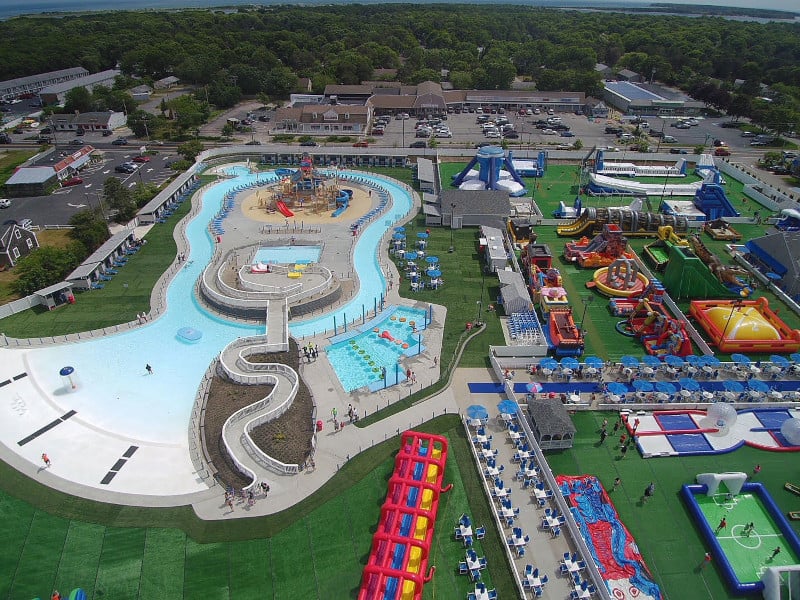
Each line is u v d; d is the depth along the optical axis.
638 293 97.69
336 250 114.56
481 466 63.03
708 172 149.00
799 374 78.94
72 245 106.50
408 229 124.38
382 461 63.72
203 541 54.34
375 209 135.00
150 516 56.78
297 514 57.16
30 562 52.12
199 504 58.22
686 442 66.62
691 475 62.66
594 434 68.19
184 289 100.50
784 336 85.31
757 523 57.09
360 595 47.91
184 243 116.88
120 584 50.38
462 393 75.12
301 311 92.94
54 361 81.19
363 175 159.50
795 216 123.00
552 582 51.19
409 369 79.50
